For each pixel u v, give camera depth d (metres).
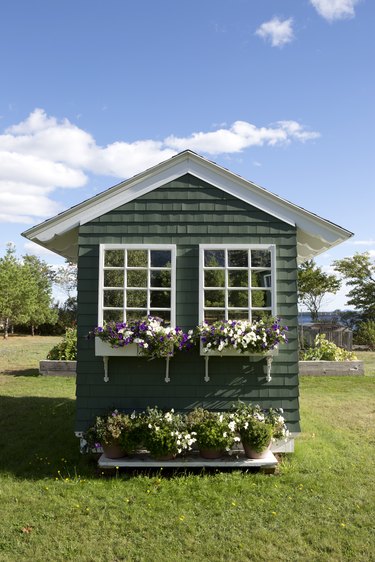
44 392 9.96
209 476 5.14
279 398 5.71
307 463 5.54
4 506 4.41
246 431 5.29
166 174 5.91
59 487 4.86
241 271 5.77
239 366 5.73
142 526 4.04
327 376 12.27
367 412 8.30
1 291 27.45
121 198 5.88
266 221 5.88
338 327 20.94
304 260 8.23
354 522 4.14
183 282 5.80
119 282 5.73
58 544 3.75
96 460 5.68
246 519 4.19
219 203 5.89
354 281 25.62
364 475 5.23
